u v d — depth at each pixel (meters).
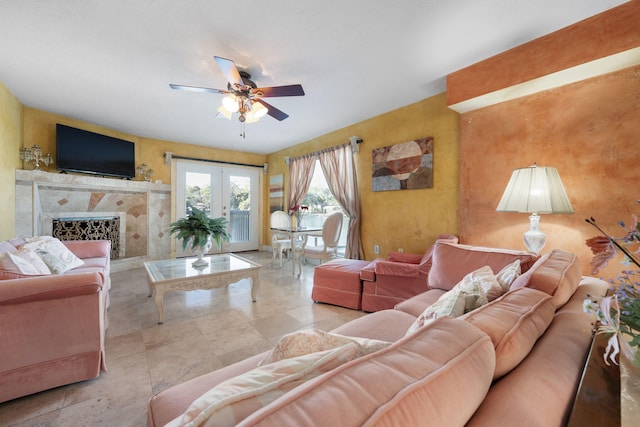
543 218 2.41
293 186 5.69
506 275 1.58
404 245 3.69
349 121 4.25
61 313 1.53
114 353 1.97
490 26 2.05
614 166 2.06
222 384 0.54
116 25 2.05
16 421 1.34
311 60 2.52
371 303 2.69
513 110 2.56
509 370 0.64
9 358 1.41
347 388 0.41
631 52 1.82
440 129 3.28
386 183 3.84
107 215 4.59
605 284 1.38
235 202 6.34
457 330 0.60
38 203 3.75
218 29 2.10
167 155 5.35
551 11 1.89
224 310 2.80
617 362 0.66
